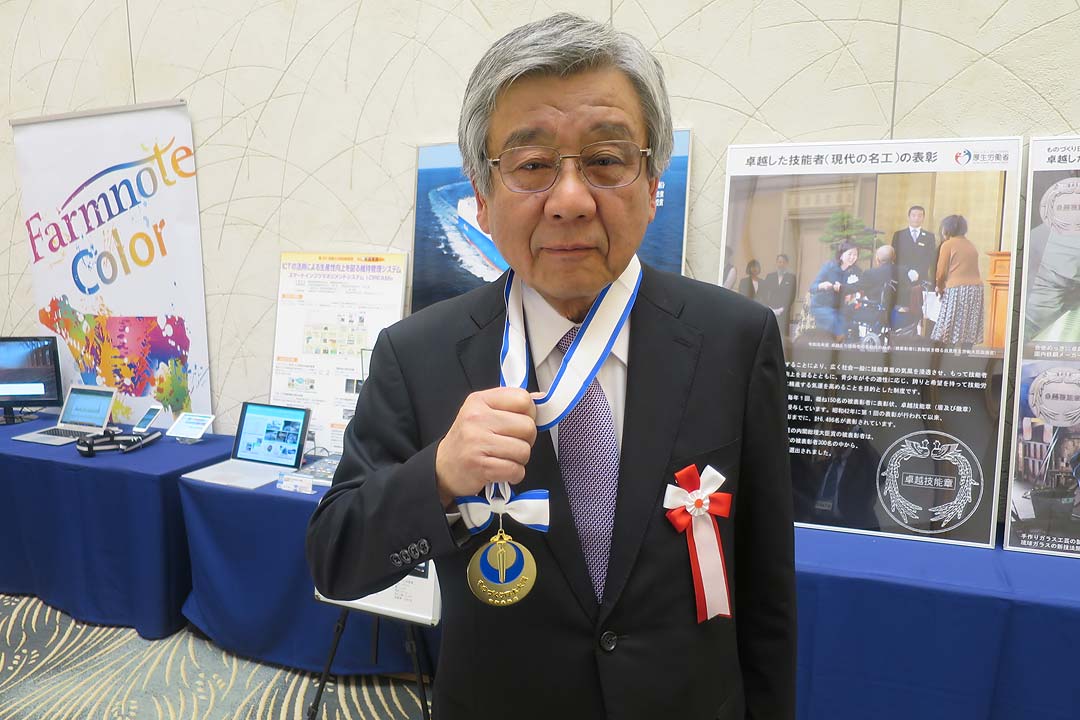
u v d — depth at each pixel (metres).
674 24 1.96
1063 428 1.55
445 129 2.24
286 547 1.98
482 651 0.69
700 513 0.66
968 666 1.36
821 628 1.45
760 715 0.77
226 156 2.54
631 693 0.64
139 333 2.78
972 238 1.63
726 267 1.84
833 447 1.71
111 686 1.98
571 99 0.57
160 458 2.34
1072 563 1.49
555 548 0.65
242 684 1.99
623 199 0.59
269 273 2.54
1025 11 1.67
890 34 1.78
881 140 1.75
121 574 2.27
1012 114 1.71
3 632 2.28
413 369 0.74
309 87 2.40
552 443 0.68
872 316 1.70
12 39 2.86
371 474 0.70
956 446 1.61
